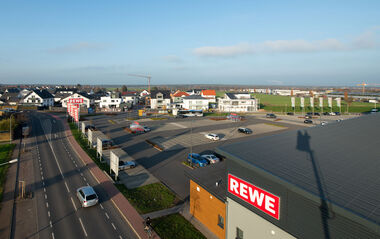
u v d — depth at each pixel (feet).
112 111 330.34
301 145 61.72
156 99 359.05
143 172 102.42
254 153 55.42
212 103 430.20
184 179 95.09
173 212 71.26
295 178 42.22
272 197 45.11
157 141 155.94
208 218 63.36
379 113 112.27
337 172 44.78
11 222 65.77
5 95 403.54
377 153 54.90
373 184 39.91
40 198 79.77
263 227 47.75
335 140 66.23
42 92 386.93
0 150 134.51
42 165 111.55
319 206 37.76
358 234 33.06
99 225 64.95
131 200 77.56
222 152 56.95
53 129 197.06
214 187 62.90
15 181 93.09
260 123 229.04
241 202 52.47
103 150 136.15
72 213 70.85
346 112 330.95
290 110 353.92
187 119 254.47
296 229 41.32
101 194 82.58
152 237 59.36
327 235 36.88
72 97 370.53
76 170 105.29
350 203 34.27
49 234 61.00
